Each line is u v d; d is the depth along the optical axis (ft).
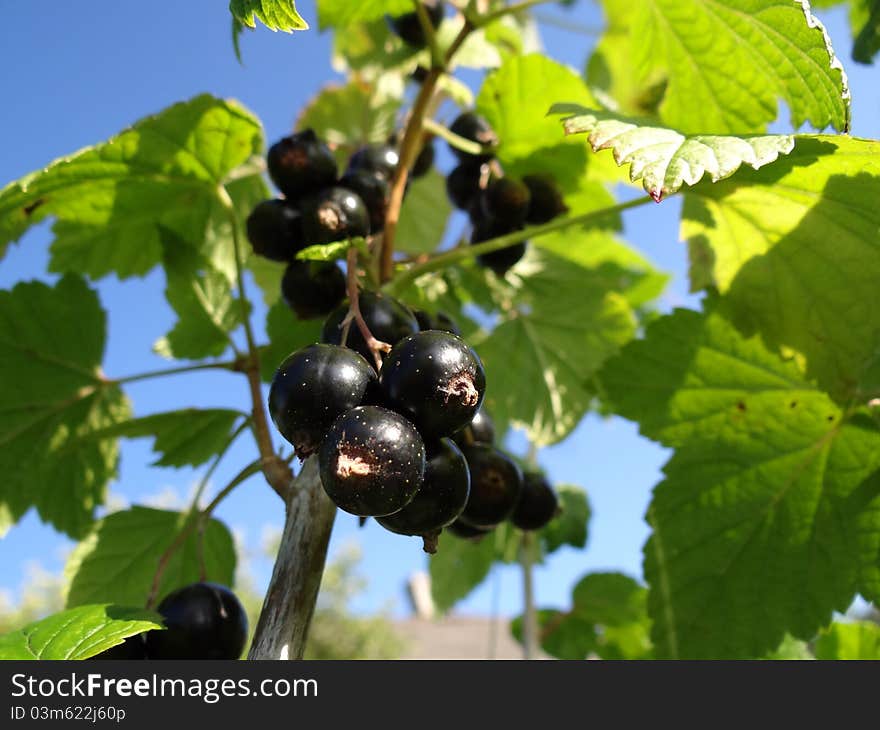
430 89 0.59
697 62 0.62
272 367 0.61
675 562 0.64
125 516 0.60
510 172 0.66
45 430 0.63
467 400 0.38
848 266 0.54
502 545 0.99
